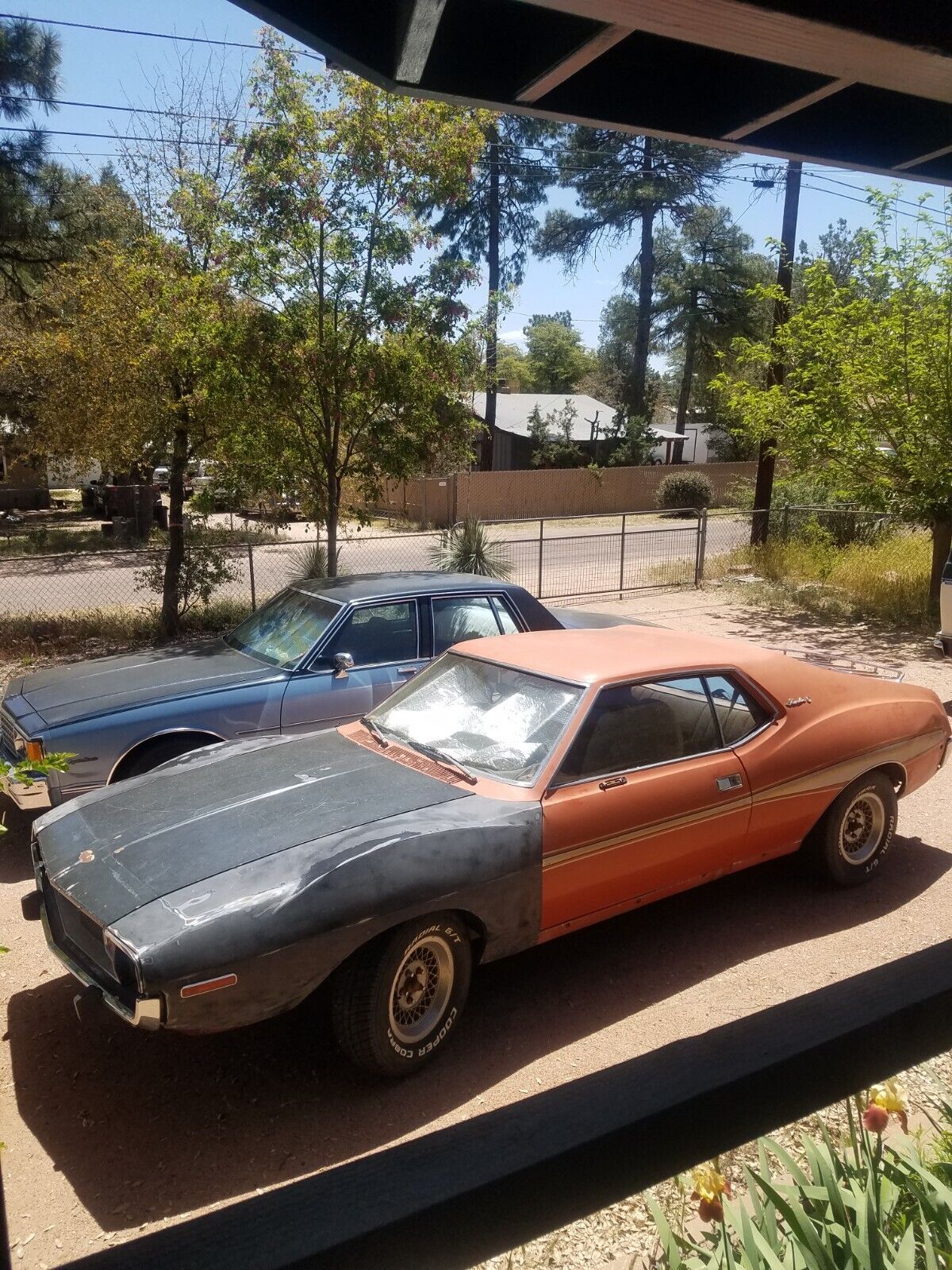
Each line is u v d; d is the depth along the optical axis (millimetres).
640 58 1523
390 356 10484
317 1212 866
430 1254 878
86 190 21234
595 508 36125
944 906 5004
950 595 9797
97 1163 3168
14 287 23078
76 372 11828
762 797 4637
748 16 1133
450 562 15984
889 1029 1153
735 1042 1101
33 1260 2750
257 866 3426
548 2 1126
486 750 4301
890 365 12984
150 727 5629
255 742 4887
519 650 4953
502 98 1480
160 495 26359
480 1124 982
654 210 40125
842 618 13461
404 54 1371
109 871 3543
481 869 3652
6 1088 3588
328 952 3273
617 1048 3773
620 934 4734
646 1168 982
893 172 1825
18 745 5613
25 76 18750
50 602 15562
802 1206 2240
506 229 38375
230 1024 3168
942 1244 2080
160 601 15016
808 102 1547
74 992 4289
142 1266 820
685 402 48625
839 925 4785
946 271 12508
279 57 9898
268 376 10305
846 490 14148
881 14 1188
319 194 10109
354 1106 3449
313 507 11414
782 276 17062
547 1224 935
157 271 10836
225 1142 3262
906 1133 2615
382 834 3582
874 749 5098
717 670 4762
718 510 33969
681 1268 2160
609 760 4234
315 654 6230
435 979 3670
